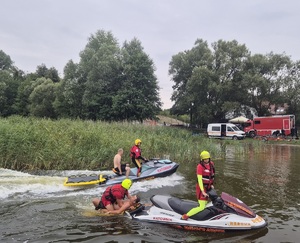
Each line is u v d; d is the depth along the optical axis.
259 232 6.48
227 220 6.56
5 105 68.62
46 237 6.01
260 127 40.81
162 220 6.88
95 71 44.19
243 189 10.52
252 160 18.48
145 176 11.29
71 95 47.22
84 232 6.32
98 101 44.72
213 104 47.19
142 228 6.61
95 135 16.16
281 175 13.28
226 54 46.97
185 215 6.76
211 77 45.91
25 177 11.04
